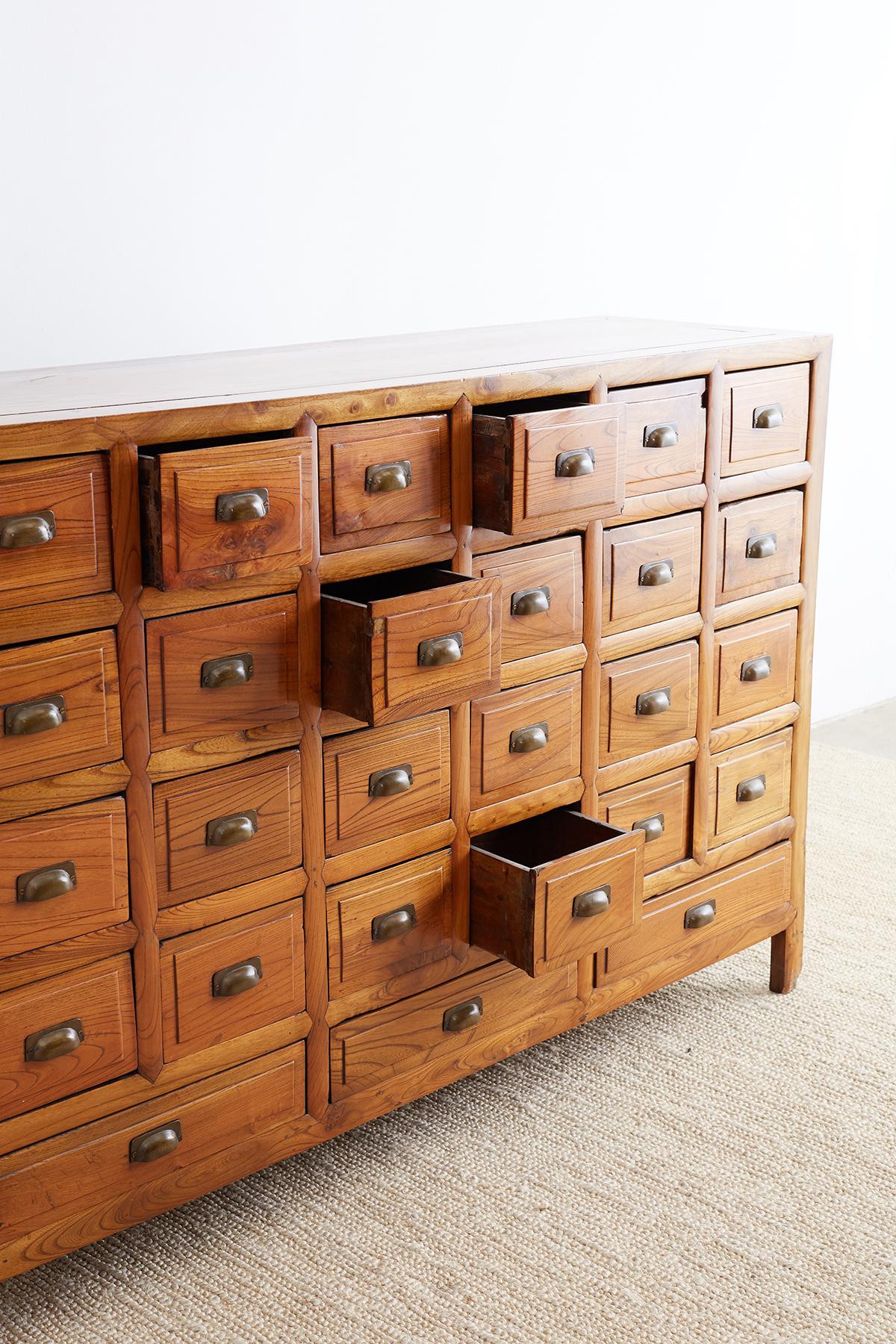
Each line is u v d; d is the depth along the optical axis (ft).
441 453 5.82
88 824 5.11
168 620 5.16
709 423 6.80
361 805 5.94
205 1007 5.63
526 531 5.89
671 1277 5.75
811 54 10.43
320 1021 6.02
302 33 7.59
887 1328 5.49
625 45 9.20
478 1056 6.65
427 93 8.23
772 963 8.04
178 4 7.08
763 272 10.54
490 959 6.59
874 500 11.98
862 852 9.77
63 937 5.14
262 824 5.63
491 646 5.74
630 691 6.84
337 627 5.50
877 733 12.01
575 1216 6.11
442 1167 6.44
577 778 6.73
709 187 9.98
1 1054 5.07
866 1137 6.67
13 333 6.82
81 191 6.92
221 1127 5.79
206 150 7.35
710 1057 7.36
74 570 4.85
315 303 8.00
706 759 7.30
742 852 7.61
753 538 7.20
